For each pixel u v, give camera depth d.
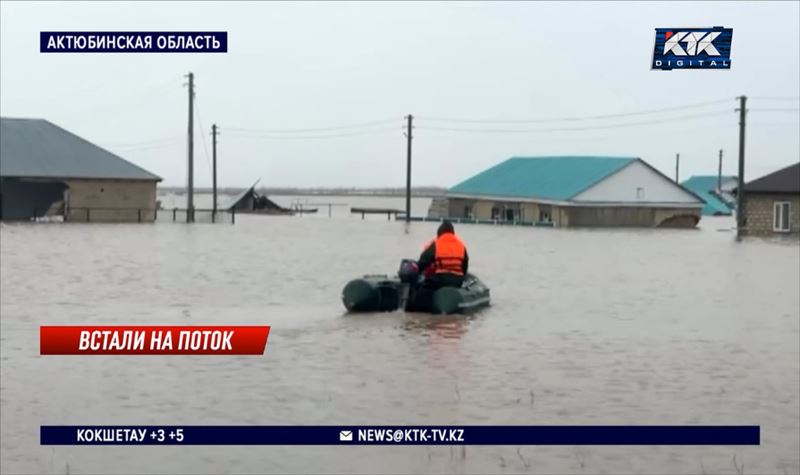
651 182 86.50
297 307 23.94
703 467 10.46
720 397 13.68
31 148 76.00
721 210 122.56
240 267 36.12
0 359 16.38
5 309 23.22
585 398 13.57
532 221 86.88
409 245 51.06
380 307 22.61
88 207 74.88
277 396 13.64
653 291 29.22
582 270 37.41
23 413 12.70
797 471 10.34
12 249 43.41
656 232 74.75
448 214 100.62
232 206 112.38
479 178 102.25
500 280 32.97
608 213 85.94
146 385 14.37
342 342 18.17
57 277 31.20
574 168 92.44
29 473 10.31
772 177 70.06
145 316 22.11
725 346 18.17
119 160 77.94
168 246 47.41
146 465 10.59
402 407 12.98
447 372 15.37
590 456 10.84
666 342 18.56
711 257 45.44
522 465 10.53
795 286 31.12
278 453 11.01
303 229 70.44
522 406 13.06
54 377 14.91
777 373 15.44
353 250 46.62
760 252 49.16
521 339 18.73
